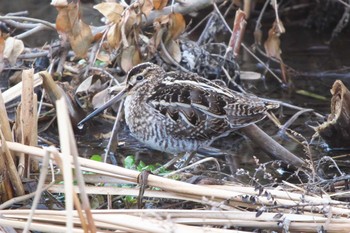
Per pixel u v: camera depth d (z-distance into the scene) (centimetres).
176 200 909
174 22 1209
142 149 1152
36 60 1304
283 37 1622
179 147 1033
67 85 1211
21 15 1573
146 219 789
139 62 1198
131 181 877
